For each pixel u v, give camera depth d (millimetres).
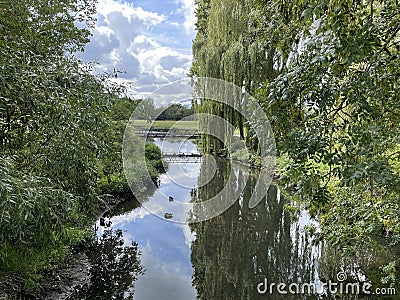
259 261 5238
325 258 5094
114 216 7648
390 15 1937
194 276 4738
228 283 4516
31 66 2992
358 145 1826
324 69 1826
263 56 9109
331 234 4020
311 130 1885
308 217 7434
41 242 2812
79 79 3439
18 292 3725
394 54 1947
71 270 4660
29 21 4020
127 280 4570
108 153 4352
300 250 5621
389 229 3994
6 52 2820
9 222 2248
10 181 2148
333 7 1714
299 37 2682
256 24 3359
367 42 1593
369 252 4730
